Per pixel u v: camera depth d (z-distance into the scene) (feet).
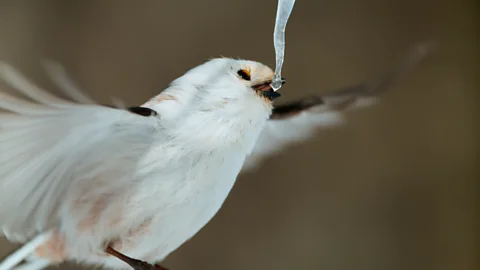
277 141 4.66
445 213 5.06
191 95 4.44
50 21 4.96
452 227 5.04
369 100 4.66
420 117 5.21
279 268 4.92
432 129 5.21
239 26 5.09
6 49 4.94
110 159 4.43
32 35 4.95
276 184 4.95
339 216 4.96
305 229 4.94
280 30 4.43
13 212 4.43
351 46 5.22
